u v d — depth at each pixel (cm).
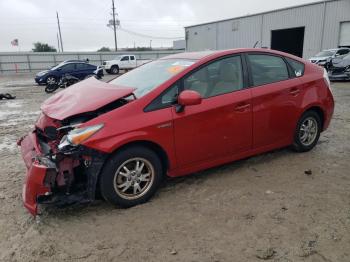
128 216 366
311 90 520
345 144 593
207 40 4188
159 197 406
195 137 408
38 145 392
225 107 425
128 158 370
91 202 398
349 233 325
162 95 390
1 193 433
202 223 348
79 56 4628
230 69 445
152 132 376
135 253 304
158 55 5066
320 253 298
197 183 441
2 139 726
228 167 491
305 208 373
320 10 2908
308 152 548
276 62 493
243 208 375
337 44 2833
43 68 4478
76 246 317
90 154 349
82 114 374
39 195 342
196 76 416
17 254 308
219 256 297
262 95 459
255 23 3522
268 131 477
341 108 952
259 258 293
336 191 412
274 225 341
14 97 1459
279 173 468
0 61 4275
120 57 3509
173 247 311
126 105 373
